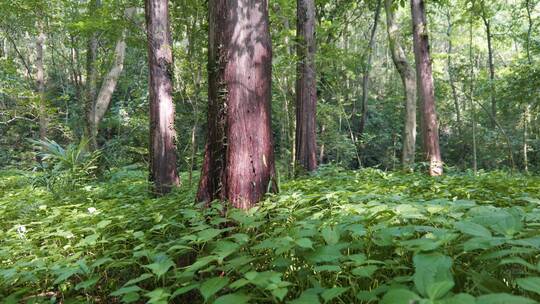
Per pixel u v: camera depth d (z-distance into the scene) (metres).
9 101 17.17
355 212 2.79
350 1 17.06
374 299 1.63
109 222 3.23
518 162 23.69
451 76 20.86
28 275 2.48
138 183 8.70
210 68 3.79
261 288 1.80
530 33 17.89
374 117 26.64
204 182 3.82
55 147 7.81
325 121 18.31
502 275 1.96
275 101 15.05
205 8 7.52
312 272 2.16
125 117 16.58
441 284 1.26
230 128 3.67
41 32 12.87
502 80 14.43
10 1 11.65
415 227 2.04
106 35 10.75
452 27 20.97
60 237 3.61
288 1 10.84
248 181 3.63
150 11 8.10
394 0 10.69
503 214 1.93
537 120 23.81
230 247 2.09
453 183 5.48
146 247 2.98
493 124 25.22
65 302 2.52
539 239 1.68
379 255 2.15
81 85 13.72
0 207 6.00
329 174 8.71
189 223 3.56
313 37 9.64
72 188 7.33
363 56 17.81
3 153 19.92
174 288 2.45
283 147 14.90
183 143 11.83
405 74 12.00
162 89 8.01
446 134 27.97
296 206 3.48
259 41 3.75
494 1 17.58
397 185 5.65
